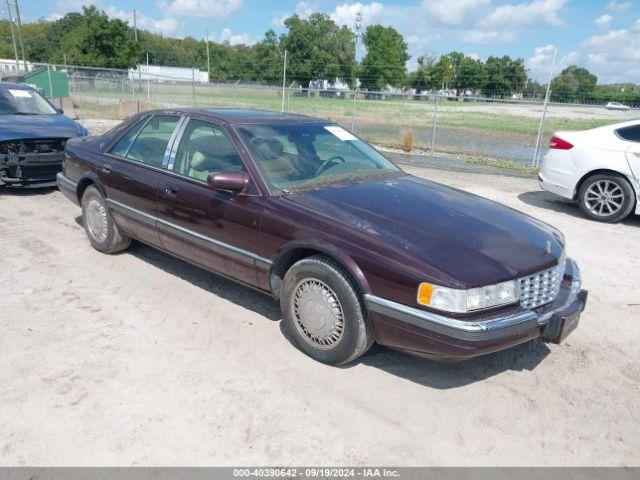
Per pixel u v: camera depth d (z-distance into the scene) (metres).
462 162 13.80
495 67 67.25
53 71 25.72
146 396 3.39
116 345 3.97
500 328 3.23
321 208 3.84
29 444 2.95
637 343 4.41
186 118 4.85
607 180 7.99
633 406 3.54
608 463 3.01
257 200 4.04
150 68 60.81
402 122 24.69
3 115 8.62
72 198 6.04
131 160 5.17
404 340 3.38
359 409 3.36
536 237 3.85
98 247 5.75
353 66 72.69
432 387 3.63
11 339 3.99
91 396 3.37
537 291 3.52
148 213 4.92
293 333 3.98
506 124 25.31
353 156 4.89
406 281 3.29
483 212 4.11
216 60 86.19
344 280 3.55
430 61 74.31
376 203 3.97
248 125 4.56
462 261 3.33
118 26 63.19
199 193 4.40
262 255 4.03
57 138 8.16
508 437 3.18
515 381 3.76
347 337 3.61
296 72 71.88
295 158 4.45
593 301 5.21
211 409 3.29
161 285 5.04
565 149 8.41
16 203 7.82
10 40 87.50
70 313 4.43
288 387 3.55
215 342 4.07
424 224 3.70
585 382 3.79
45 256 5.68
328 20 72.38
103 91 30.98
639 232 7.64
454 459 2.98
